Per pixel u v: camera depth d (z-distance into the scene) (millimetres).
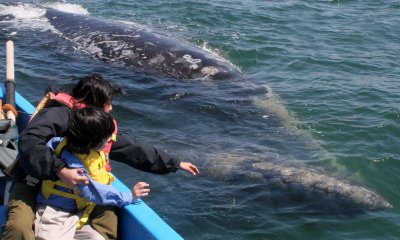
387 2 16062
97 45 11273
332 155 7297
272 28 13336
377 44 12398
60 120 3951
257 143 7719
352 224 5871
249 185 6602
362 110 8695
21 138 3799
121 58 10766
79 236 4035
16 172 4117
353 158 7207
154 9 14766
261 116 8609
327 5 15609
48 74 9773
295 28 13391
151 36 11484
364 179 6754
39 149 3729
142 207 4207
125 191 4387
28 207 4004
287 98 9258
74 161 3885
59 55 10820
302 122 8344
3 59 10328
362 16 14594
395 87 9695
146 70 10328
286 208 6160
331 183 6586
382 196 6430
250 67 10914
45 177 3771
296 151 7461
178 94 9312
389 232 5750
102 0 15617
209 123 8344
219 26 13398
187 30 13039
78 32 11922
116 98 8945
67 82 9453
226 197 6355
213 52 11562
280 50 11789
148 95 9211
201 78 10094
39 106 4227
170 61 10539
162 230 3951
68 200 3988
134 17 14047
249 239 5617
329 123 8266
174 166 4434
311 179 6676
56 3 15242
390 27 13648
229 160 7188
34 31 12195
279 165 7027
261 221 5918
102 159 4055
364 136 7824
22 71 9789
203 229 5770
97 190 3947
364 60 11234
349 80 10078
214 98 9219
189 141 7723
